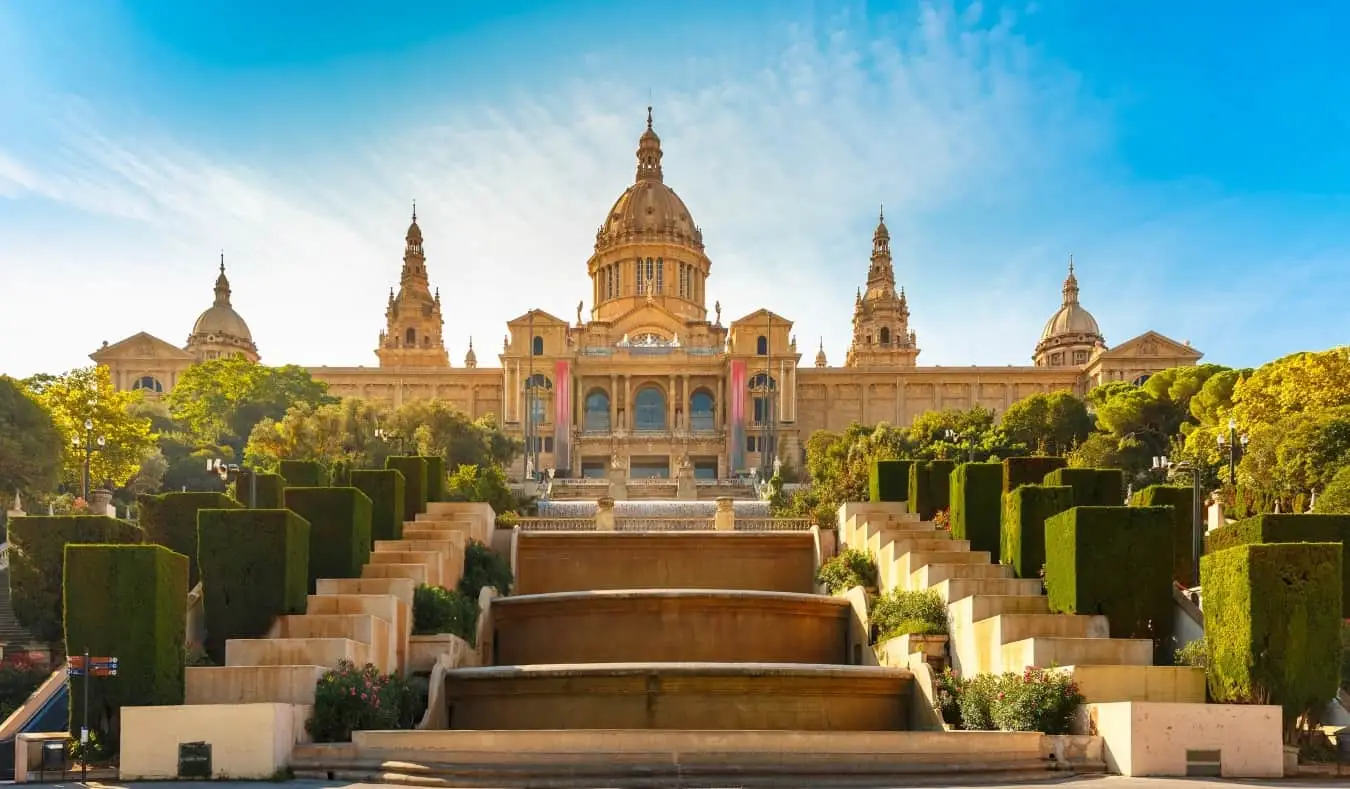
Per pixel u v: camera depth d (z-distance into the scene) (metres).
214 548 41.38
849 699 39.88
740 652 47.25
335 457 90.50
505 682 39.50
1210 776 32.12
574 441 161.25
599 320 199.00
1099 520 41.31
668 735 32.22
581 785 30.83
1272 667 34.06
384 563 48.84
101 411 89.31
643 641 47.25
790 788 31.00
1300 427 67.44
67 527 47.72
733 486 121.94
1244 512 62.16
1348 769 32.47
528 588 57.19
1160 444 113.50
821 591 54.66
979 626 40.81
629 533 57.66
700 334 187.88
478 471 84.50
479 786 30.91
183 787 31.30
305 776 32.47
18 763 33.03
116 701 34.81
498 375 179.38
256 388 137.75
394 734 32.97
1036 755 33.41
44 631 47.00
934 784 31.31
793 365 171.12
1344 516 43.81
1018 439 127.12
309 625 39.84
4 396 78.56
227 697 35.84
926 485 60.16
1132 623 40.91
